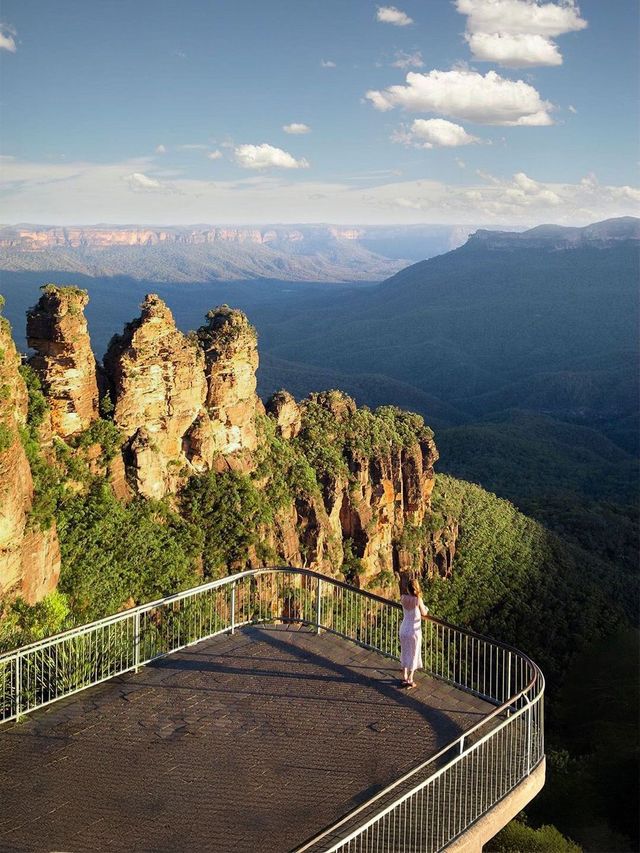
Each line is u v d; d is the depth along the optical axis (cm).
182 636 2844
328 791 1716
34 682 2150
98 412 5491
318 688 2136
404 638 2150
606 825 3959
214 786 1725
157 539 5375
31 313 5178
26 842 1546
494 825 1662
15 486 4050
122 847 1542
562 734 6162
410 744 1894
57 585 4603
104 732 1914
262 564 5922
